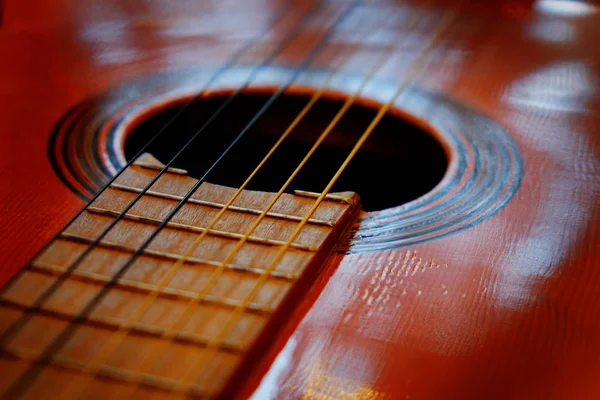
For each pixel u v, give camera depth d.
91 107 0.36
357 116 0.38
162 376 0.25
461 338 0.27
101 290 0.27
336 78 0.39
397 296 0.28
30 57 0.39
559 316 0.28
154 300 0.27
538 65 0.40
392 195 0.39
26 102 0.36
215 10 0.44
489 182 0.33
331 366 0.26
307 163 0.39
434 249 0.30
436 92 0.38
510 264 0.29
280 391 0.26
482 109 0.37
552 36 0.43
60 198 0.31
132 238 0.29
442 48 0.42
